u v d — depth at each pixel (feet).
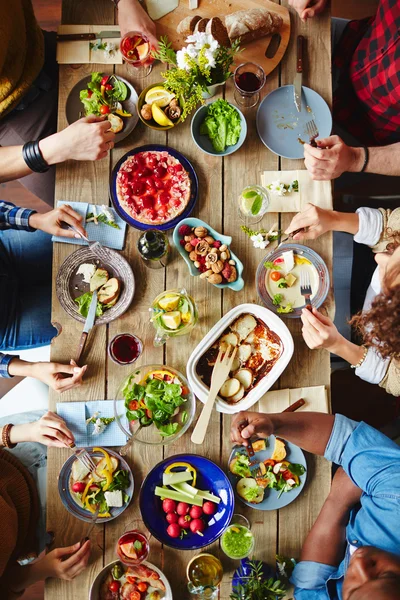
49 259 6.63
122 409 5.24
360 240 5.60
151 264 5.47
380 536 4.36
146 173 5.48
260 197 5.43
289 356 5.17
